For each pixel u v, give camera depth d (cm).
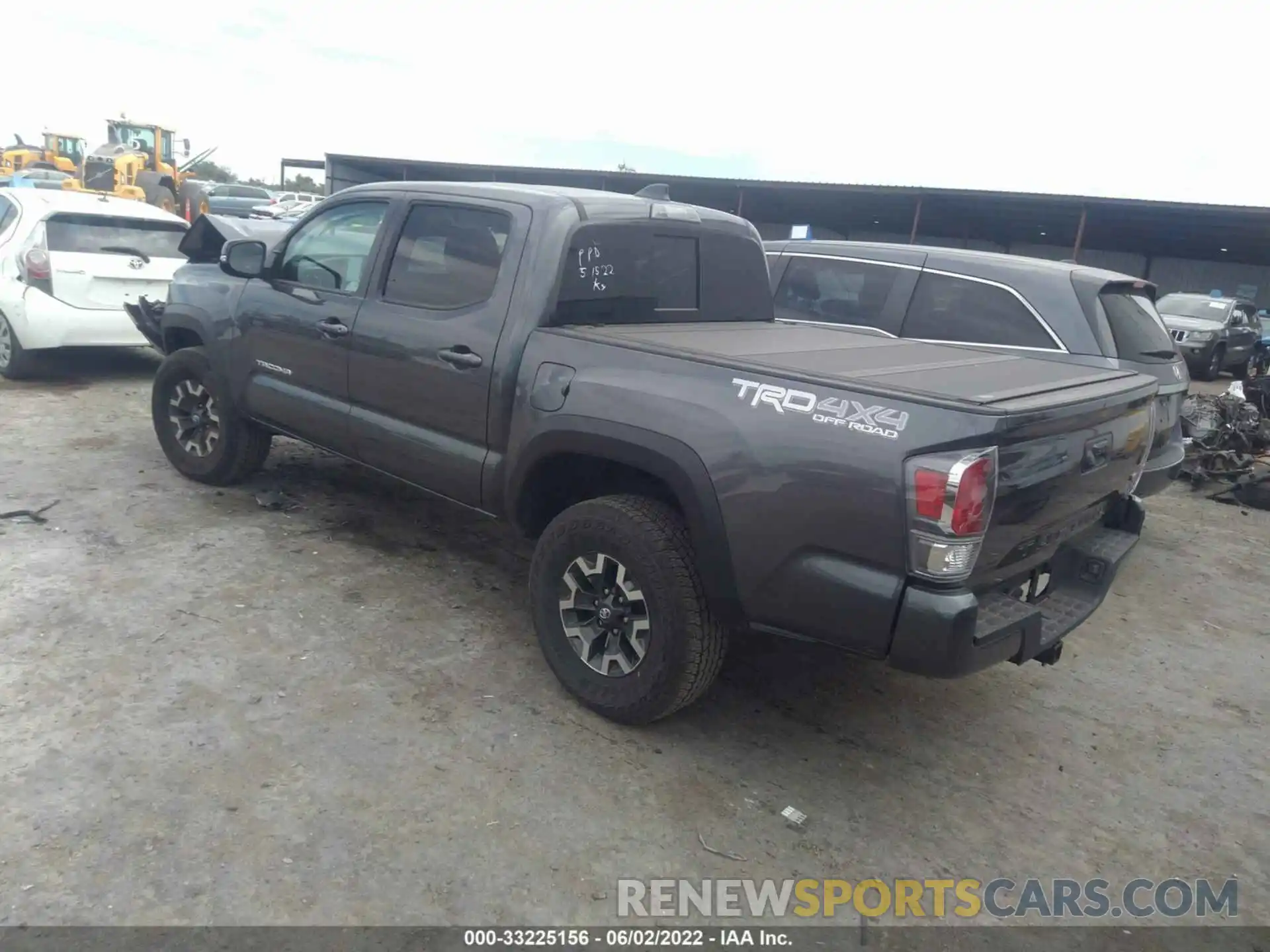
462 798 310
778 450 303
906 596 282
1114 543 378
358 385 452
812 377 305
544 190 419
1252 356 1953
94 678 357
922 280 606
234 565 468
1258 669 473
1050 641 325
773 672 421
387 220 449
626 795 320
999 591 327
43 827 277
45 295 791
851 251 643
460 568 494
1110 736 396
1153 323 609
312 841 283
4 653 368
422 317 420
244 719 341
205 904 256
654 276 439
